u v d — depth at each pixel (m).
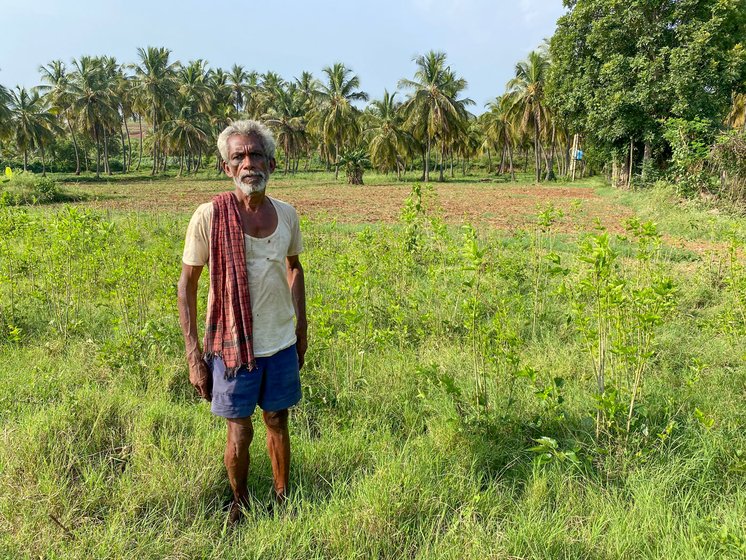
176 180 49.41
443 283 6.97
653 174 24.56
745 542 2.35
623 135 25.61
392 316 5.43
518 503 2.83
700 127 16.66
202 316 5.54
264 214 2.65
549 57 40.09
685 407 3.78
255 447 3.25
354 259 7.10
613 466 3.14
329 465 3.12
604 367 4.08
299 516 2.63
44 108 52.81
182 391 4.10
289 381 2.76
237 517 2.73
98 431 3.30
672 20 22.81
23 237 7.99
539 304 6.31
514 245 9.28
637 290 3.68
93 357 4.62
